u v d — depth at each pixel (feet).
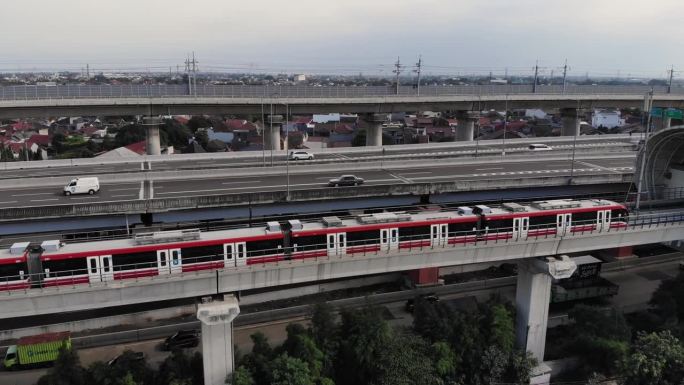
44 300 106.73
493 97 364.38
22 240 173.06
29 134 534.78
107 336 145.48
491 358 131.95
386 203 195.83
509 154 278.05
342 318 134.62
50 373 117.80
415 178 214.07
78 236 170.19
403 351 123.44
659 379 117.70
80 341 143.84
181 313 162.20
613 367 132.36
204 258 122.83
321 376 121.80
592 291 174.19
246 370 117.80
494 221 144.97
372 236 135.13
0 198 179.11
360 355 123.95
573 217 152.46
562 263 139.95
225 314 115.44
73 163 253.44
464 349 132.26
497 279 186.09
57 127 599.16
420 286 179.22
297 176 217.97
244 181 207.31
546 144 331.57
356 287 184.44
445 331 133.90
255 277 121.80
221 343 118.32
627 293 184.14
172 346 143.33
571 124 407.85
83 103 280.51
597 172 226.17
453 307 144.97
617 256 209.97
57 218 160.76
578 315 147.74
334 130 504.02
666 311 155.02
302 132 505.66
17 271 111.14
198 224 176.14
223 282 119.34
